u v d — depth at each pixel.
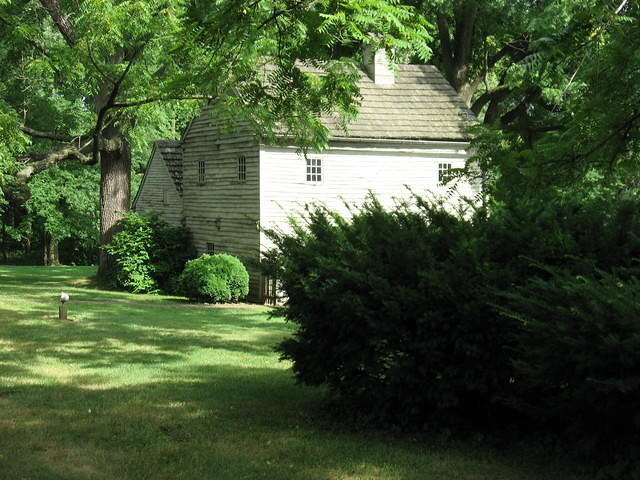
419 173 25.75
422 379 7.11
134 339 14.62
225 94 7.85
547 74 6.73
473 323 6.66
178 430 7.75
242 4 5.54
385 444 7.18
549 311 5.83
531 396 6.77
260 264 8.66
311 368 8.02
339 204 24.89
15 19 18.14
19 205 46.97
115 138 28.25
